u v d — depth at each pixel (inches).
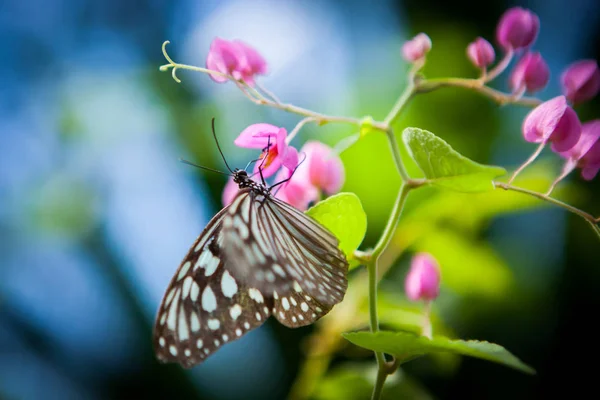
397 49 28.6
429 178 22.3
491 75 23.4
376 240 27.4
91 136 29.4
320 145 23.7
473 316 27.4
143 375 29.2
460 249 25.5
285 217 22.3
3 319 29.4
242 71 23.0
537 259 27.8
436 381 27.8
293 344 28.6
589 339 27.5
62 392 29.4
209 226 22.2
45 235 29.5
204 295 22.1
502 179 25.0
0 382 29.1
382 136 27.4
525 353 27.6
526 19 23.3
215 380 29.0
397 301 25.2
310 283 22.0
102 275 29.6
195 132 28.6
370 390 25.0
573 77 23.3
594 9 28.8
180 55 29.5
